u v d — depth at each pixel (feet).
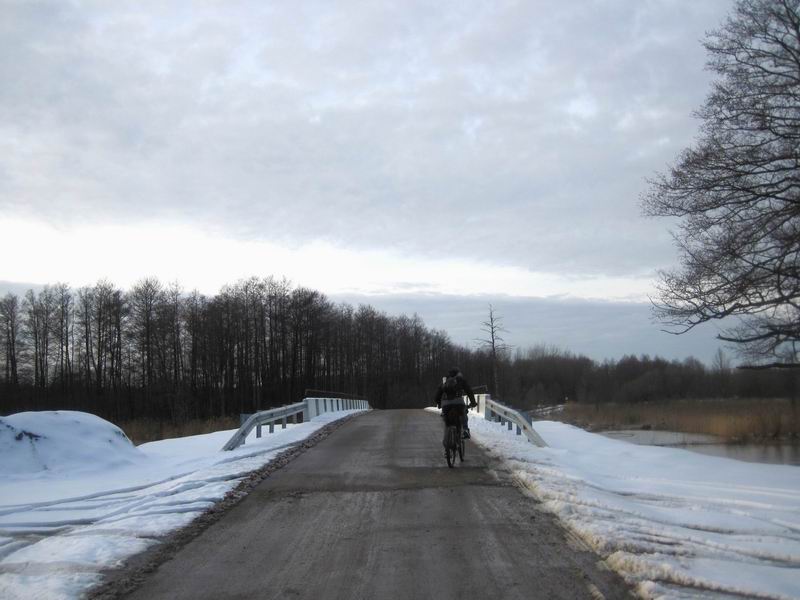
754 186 49.98
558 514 25.18
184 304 216.74
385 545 21.50
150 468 38.60
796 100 50.96
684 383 226.58
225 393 226.38
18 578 18.12
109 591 17.29
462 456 40.04
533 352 345.51
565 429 64.95
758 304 47.91
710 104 53.06
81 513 26.43
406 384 340.39
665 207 52.54
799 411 93.40
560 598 16.51
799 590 16.87
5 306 211.00
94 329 217.36
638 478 35.55
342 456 42.68
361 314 330.95
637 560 18.84
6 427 35.76
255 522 24.71
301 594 17.08
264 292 246.47
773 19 51.57
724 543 21.36
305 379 256.32
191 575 18.65
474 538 22.21
